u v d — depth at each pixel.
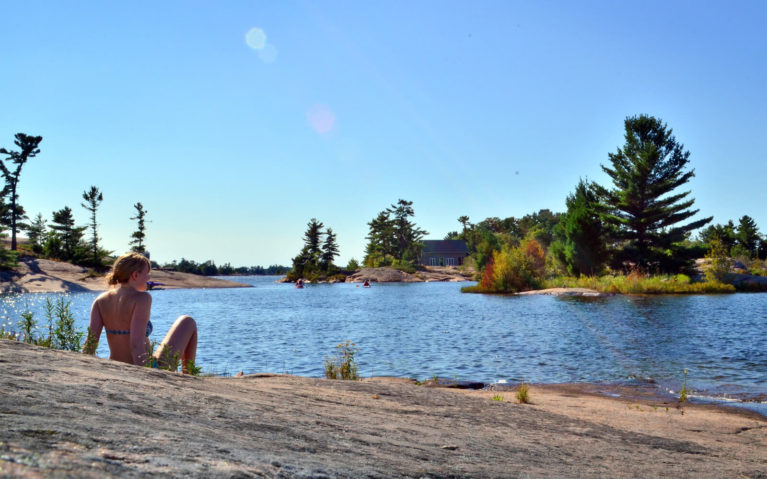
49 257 68.62
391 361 13.91
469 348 16.09
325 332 20.81
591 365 12.95
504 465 2.19
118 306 4.16
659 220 50.62
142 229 82.38
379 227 123.62
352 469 1.50
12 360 2.00
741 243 85.50
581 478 2.23
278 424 2.02
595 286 45.41
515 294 46.41
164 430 1.40
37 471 0.82
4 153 67.12
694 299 34.94
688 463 3.29
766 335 17.30
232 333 20.59
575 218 49.88
